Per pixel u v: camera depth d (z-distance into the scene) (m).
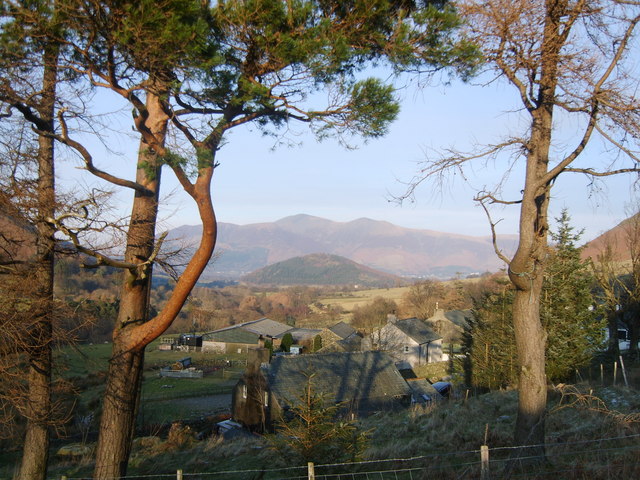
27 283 9.07
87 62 8.18
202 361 61.19
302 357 30.09
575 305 22.16
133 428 9.25
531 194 8.20
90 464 16.12
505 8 7.66
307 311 114.44
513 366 25.80
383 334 57.59
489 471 8.02
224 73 8.25
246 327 71.56
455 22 7.92
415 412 17.16
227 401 37.94
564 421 11.81
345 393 28.09
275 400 25.45
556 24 7.73
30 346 9.13
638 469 7.39
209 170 8.12
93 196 8.48
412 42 8.25
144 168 8.59
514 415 13.80
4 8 7.49
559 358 21.36
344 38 7.68
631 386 16.62
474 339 30.89
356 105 8.30
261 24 7.72
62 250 9.40
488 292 32.16
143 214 9.37
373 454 11.17
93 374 32.53
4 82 8.08
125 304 9.31
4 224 9.06
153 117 8.77
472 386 30.95
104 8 7.43
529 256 8.24
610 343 27.72
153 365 56.44
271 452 13.47
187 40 7.18
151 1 6.94
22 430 12.04
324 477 9.20
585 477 7.41
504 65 8.20
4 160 9.07
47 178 9.95
